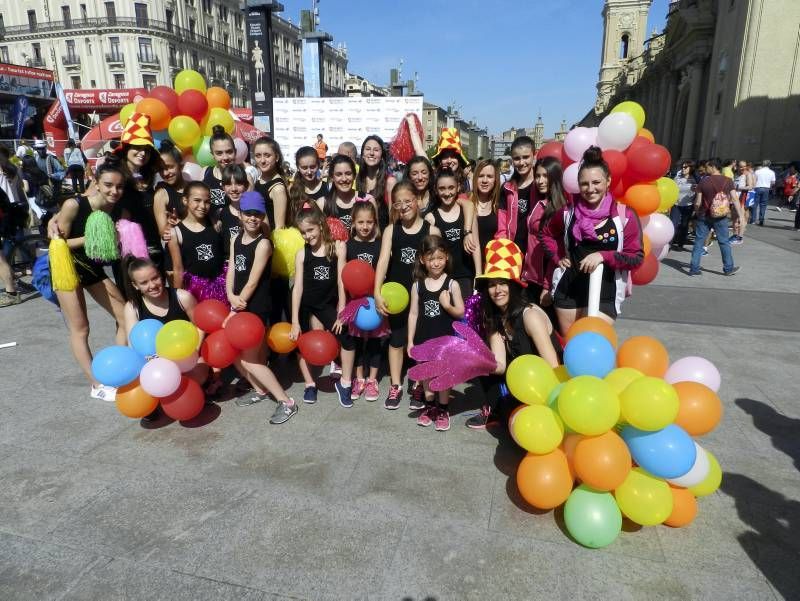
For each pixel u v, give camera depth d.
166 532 2.34
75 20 44.97
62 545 2.26
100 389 3.68
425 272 3.29
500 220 3.84
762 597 1.97
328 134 11.64
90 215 3.38
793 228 12.82
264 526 2.37
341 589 2.02
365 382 3.88
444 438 3.17
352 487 2.66
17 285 7.02
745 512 2.45
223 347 3.28
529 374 2.44
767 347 4.58
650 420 2.07
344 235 3.91
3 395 3.76
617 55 50.91
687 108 27.05
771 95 20.03
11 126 22.84
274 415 3.38
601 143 3.31
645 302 6.02
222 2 54.22
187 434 3.22
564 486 2.26
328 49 71.06
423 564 2.14
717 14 23.58
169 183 3.91
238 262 3.48
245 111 21.11
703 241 7.46
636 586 2.03
